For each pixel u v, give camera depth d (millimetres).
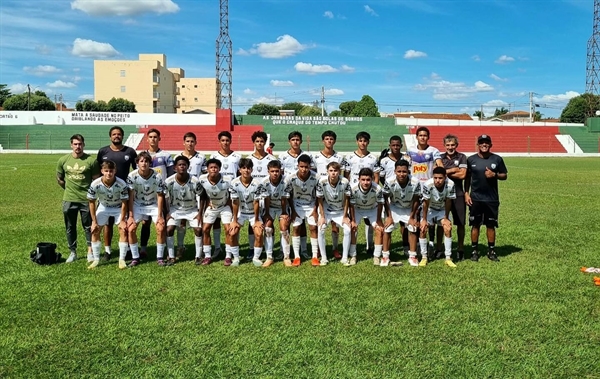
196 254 7730
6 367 4184
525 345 4621
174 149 50438
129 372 4098
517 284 6465
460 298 5891
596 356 4395
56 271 7086
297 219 7805
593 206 13977
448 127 57594
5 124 55781
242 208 7777
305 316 5285
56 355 4398
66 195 7672
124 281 6605
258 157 8539
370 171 7594
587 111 66625
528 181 22047
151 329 4934
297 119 60781
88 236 7801
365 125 60125
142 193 7770
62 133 52719
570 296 5969
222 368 4156
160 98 82062
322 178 7711
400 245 9289
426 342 4672
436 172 7480
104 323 5086
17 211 12594
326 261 7660
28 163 31406
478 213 7832
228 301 5758
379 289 6250
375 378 4004
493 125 58344
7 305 5613
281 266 7543
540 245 8922
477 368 4172
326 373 4078
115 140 8094
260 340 4684
